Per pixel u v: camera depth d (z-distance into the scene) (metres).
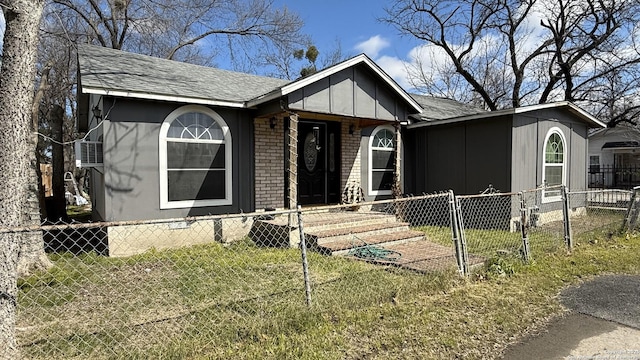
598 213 10.46
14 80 2.82
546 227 8.95
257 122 8.33
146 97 6.65
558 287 4.62
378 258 5.89
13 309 2.82
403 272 5.12
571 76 18.09
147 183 7.01
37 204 5.43
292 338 3.19
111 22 19.03
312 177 9.48
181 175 7.42
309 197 9.44
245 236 8.05
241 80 9.91
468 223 9.91
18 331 3.39
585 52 17.02
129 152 6.82
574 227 8.80
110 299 4.23
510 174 9.09
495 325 3.54
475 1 18.67
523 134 9.41
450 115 12.48
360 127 10.23
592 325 3.60
